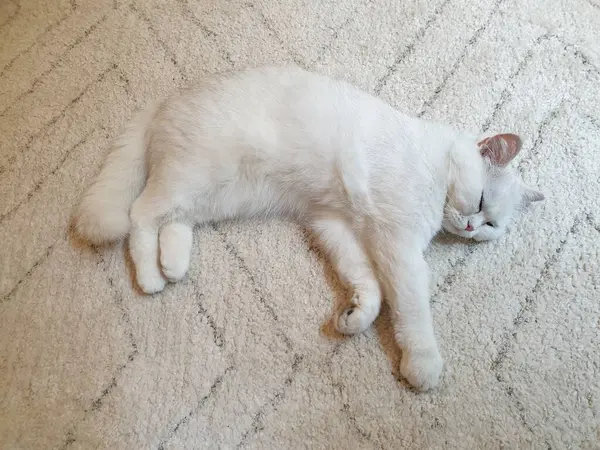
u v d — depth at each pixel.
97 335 0.57
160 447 0.53
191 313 0.58
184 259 0.59
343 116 0.57
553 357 0.55
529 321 0.57
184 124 0.56
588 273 0.59
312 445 0.53
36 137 0.68
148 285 0.58
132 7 0.76
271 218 0.63
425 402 0.54
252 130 0.56
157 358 0.56
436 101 0.68
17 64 0.74
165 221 0.60
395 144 0.57
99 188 0.60
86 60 0.73
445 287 0.59
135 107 0.70
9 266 0.61
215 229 0.63
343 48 0.72
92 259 0.61
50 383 0.56
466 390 0.54
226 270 0.60
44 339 0.58
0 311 0.59
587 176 0.63
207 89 0.58
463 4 0.73
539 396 0.54
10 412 0.55
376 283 0.57
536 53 0.70
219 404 0.54
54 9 0.77
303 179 0.58
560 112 0.67
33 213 0.64
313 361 0.56
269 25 0.74
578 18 0.72
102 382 0.55
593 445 0.52
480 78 0.69
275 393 0.55
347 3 0.74
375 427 0.53
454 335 0.57
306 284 0.59
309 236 0.62
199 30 0.74
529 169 0.64
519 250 0.61
